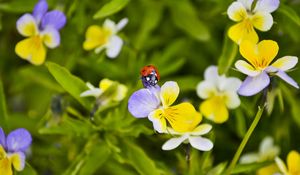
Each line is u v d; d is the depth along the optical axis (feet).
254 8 0.96
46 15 1.03
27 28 1.03
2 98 1.01
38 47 1.04
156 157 1.12
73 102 1.14
